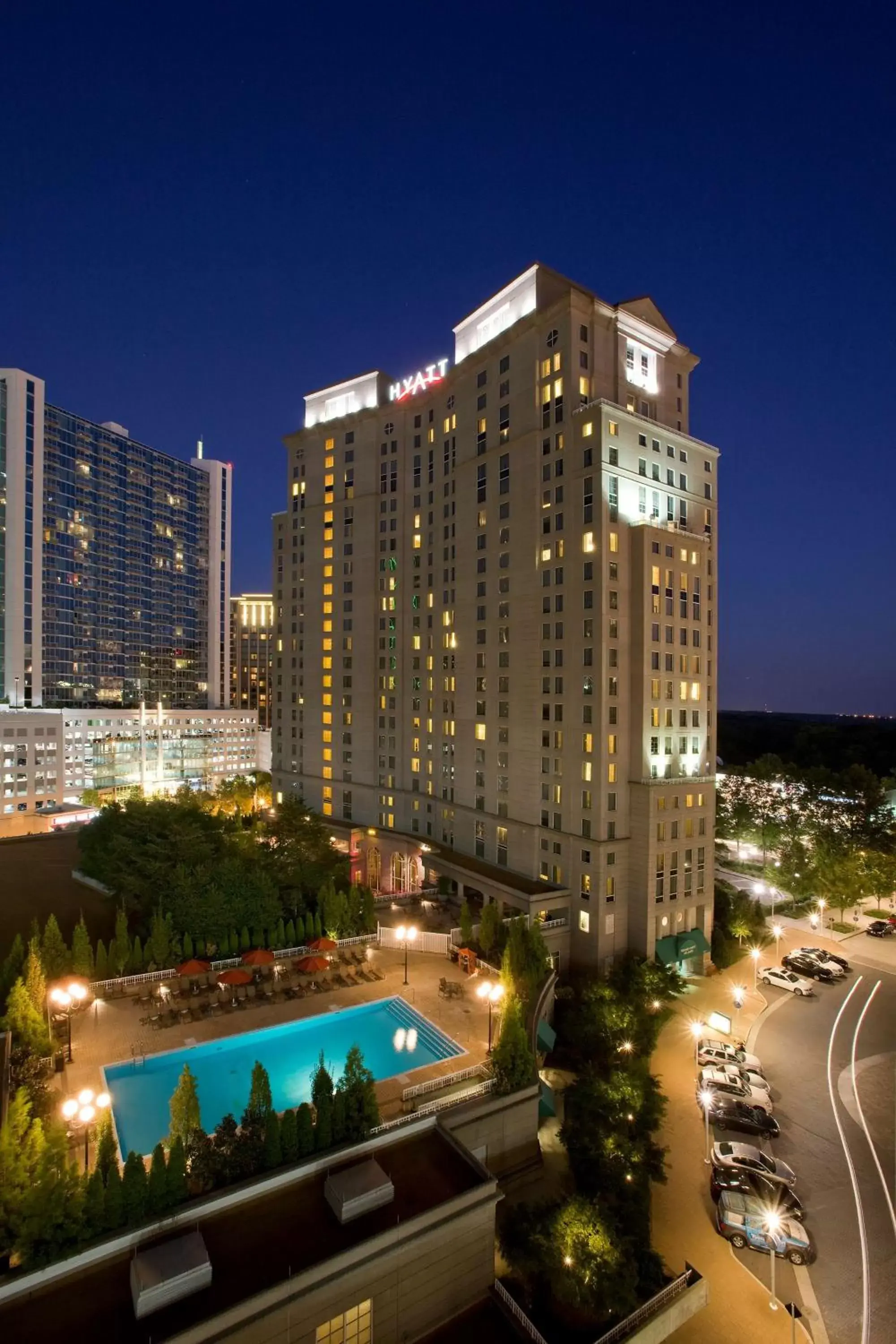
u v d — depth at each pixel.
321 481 88.50
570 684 55.09
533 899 52.34
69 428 149.88
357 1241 20.98
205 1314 18.45
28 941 47.31
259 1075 24.50
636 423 55.56
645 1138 31.83
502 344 63.22
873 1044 44.06
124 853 52.84
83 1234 20.20
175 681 176.62
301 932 46.66
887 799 88.75
